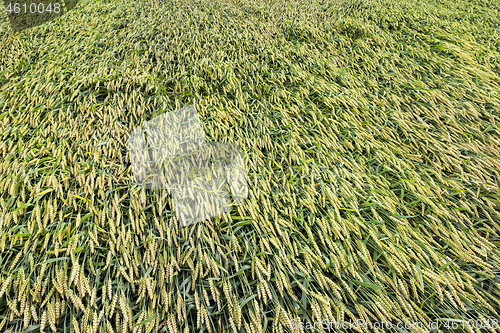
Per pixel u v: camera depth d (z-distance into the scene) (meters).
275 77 3.10
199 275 1.71
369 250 1.84
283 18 4.09
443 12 4.42
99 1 4.46
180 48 3.37
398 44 3.63
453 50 3.49
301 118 2.65
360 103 2.80
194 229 1.86
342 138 2.53
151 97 2.68
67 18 3.96
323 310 1.52
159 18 3.91
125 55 3.15
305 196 2.04
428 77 3.19
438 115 2.69
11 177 1.94
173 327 1.42
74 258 1.58
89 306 1.49
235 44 3.52
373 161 2.36
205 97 2.79
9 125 2.41
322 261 1.67
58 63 3.01
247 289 1.67
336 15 4.24
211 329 1.54
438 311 1.60
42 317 1.39
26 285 1.47
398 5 4.50
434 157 2.41
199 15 4.00
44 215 1.80
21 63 3.09
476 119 2.73
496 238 1.91
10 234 1.66
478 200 2.05
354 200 1.98
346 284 1.58
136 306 1.57
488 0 4.92
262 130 2.51
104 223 1.82
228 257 1.79
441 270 1.67
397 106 2.84
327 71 3.20
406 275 1.73
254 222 1.84
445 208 1.98
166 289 1.65
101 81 2.77
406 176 2.25
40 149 2.20
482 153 2.37
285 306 1.63
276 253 1.77
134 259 1.67
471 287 1.60
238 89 2.88
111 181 2.05
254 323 1.47
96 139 2.29
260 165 2.22
